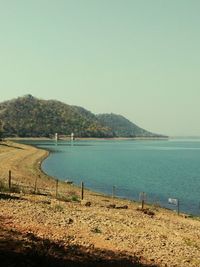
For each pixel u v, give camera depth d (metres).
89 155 166.88
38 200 33.06
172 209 47.41
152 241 22.73
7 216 23.39
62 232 21.22
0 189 36.78
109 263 16.53
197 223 32.53
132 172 103.00
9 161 96.31
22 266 13.64
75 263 15.46
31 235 18.30
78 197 42.66
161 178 90.25
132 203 45.28
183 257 20.16
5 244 15.73
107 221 26.62
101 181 79.25
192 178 91.38
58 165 110.94
